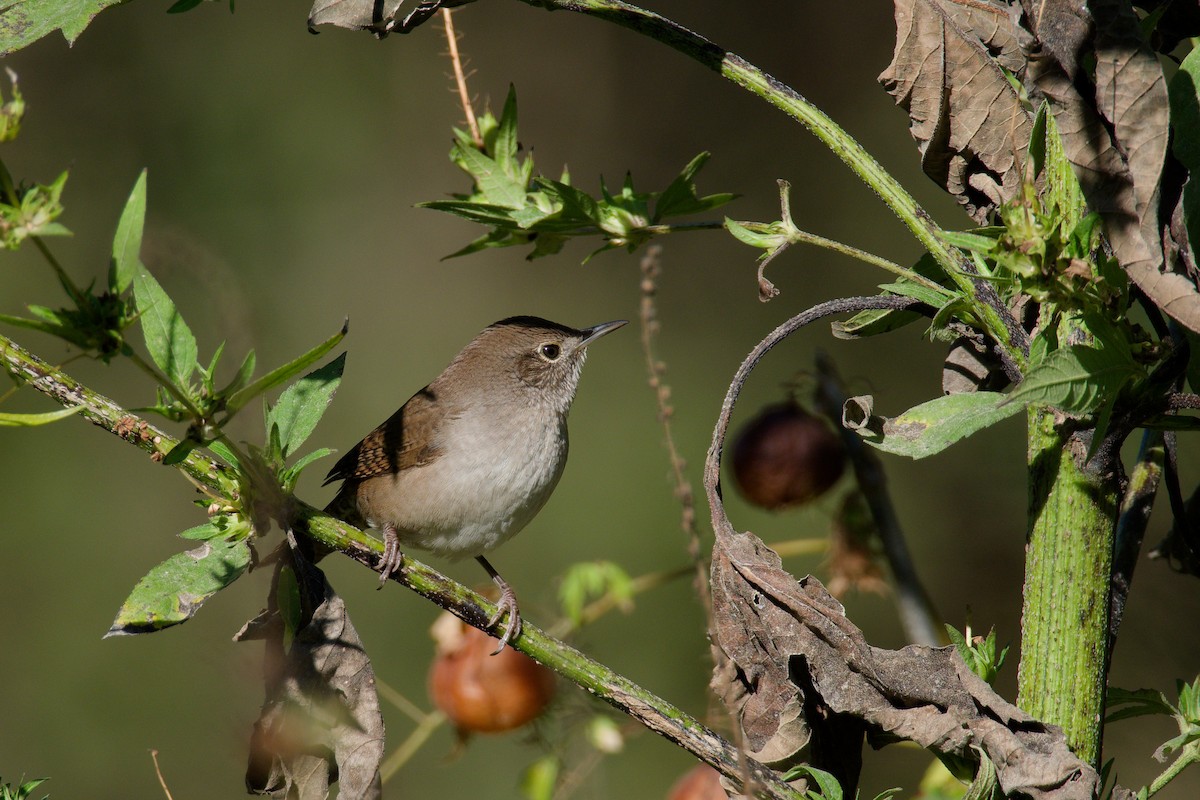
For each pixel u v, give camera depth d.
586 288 21.80
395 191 21.94
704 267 20.97
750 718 4.55
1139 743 11.34
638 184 22.38
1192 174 4.14
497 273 21.75
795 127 21.61
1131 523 5.00
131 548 17.77
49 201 3.80
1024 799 4.19
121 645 16.17
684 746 4.52
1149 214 3.91
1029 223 3.90
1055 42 3.99
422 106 22.16
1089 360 3.85
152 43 21.30
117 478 18.33
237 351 4.91
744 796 4.37
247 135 21.41
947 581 15.40
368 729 5.05
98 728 15.52
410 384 20.80
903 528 15.76
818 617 4.50
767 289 4.78
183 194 21.00
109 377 18.47
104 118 20.94
